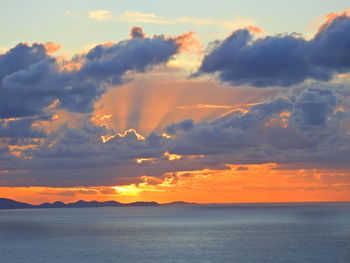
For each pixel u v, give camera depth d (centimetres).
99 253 15150
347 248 15588
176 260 13500
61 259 13900
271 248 15925
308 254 14312
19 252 15562
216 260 13425
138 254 14838
